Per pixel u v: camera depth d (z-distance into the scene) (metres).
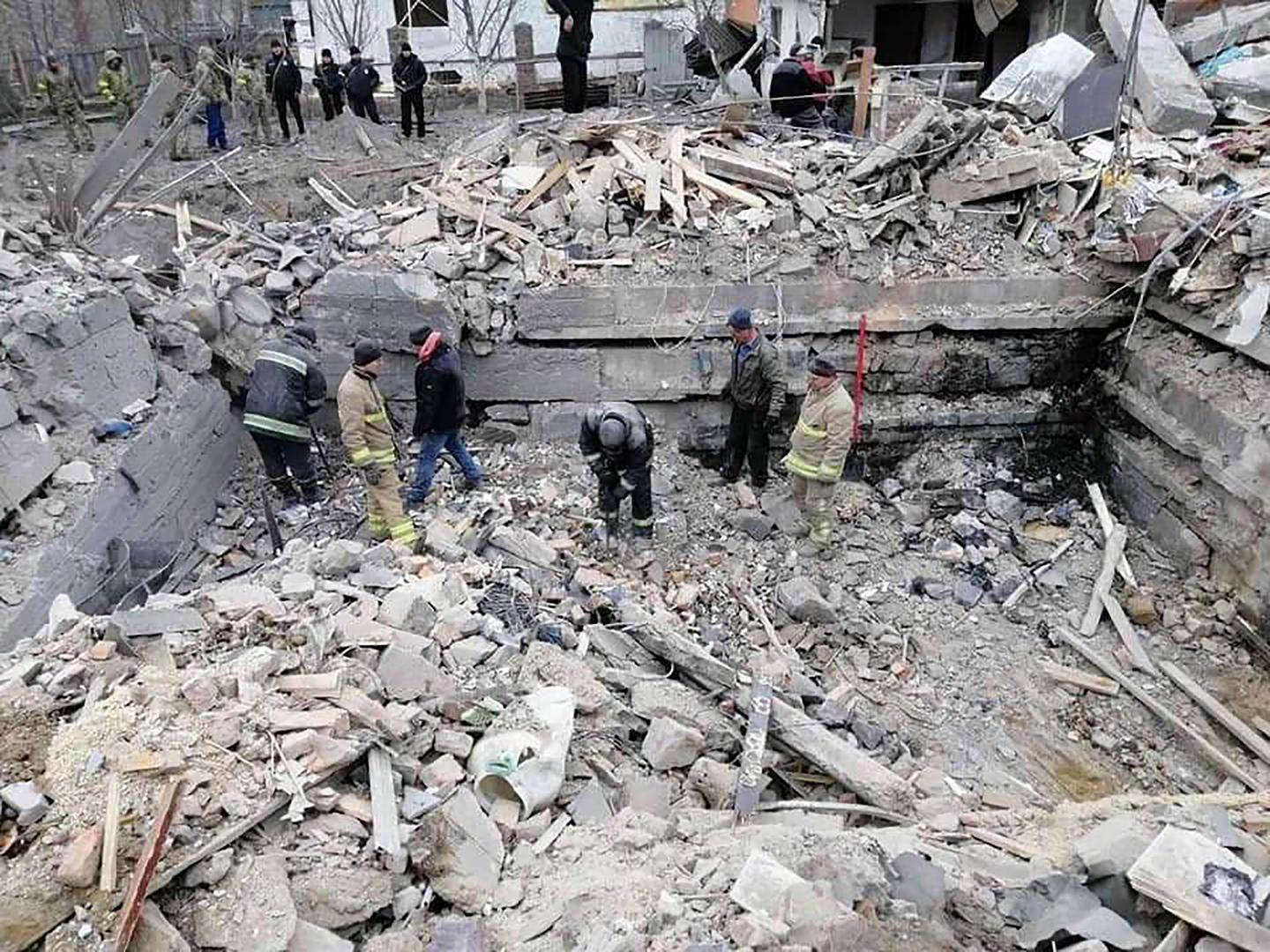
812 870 3.93
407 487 8.20
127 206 10.36
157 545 7.20
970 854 4.41
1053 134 10.88
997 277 8.88
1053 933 3.70
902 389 9.13
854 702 6.40
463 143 11.96
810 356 8.85
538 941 3.53
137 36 17.92
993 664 6.98
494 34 18.44
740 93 13.90
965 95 14.09
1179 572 7.77
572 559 7.08
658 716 5.25
